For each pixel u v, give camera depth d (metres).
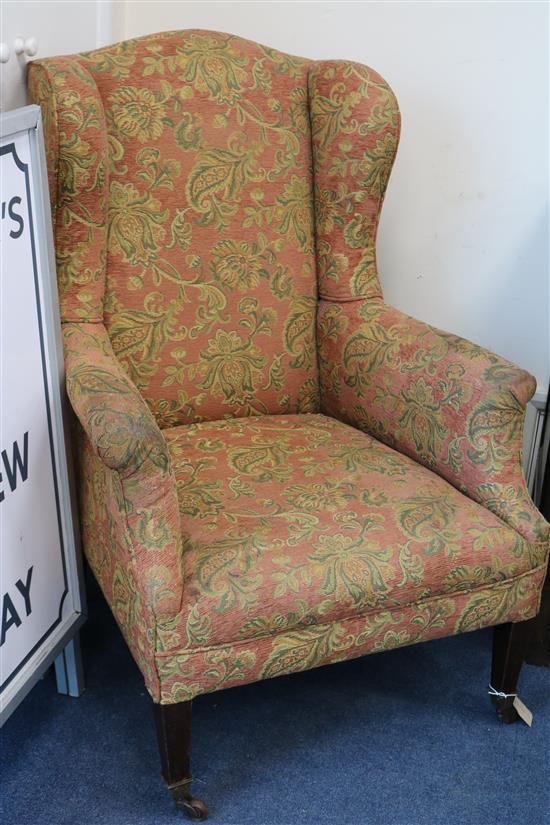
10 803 1.49
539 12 1.94
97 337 1.64
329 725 1.69
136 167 1.73
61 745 1.61
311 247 1.91
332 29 2.07
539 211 2.10
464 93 2.05
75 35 1.91
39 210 1.41
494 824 1.49
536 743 1.67
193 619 1.32
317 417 1.91
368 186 1.82
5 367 1.36
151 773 1.57
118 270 1.73
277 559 1.38
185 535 1.41
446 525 1.48
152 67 1.75
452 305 2.24
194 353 1.80
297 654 1.40
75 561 1.62
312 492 1.53
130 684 1.76
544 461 2.10
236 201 1.81
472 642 1.93
